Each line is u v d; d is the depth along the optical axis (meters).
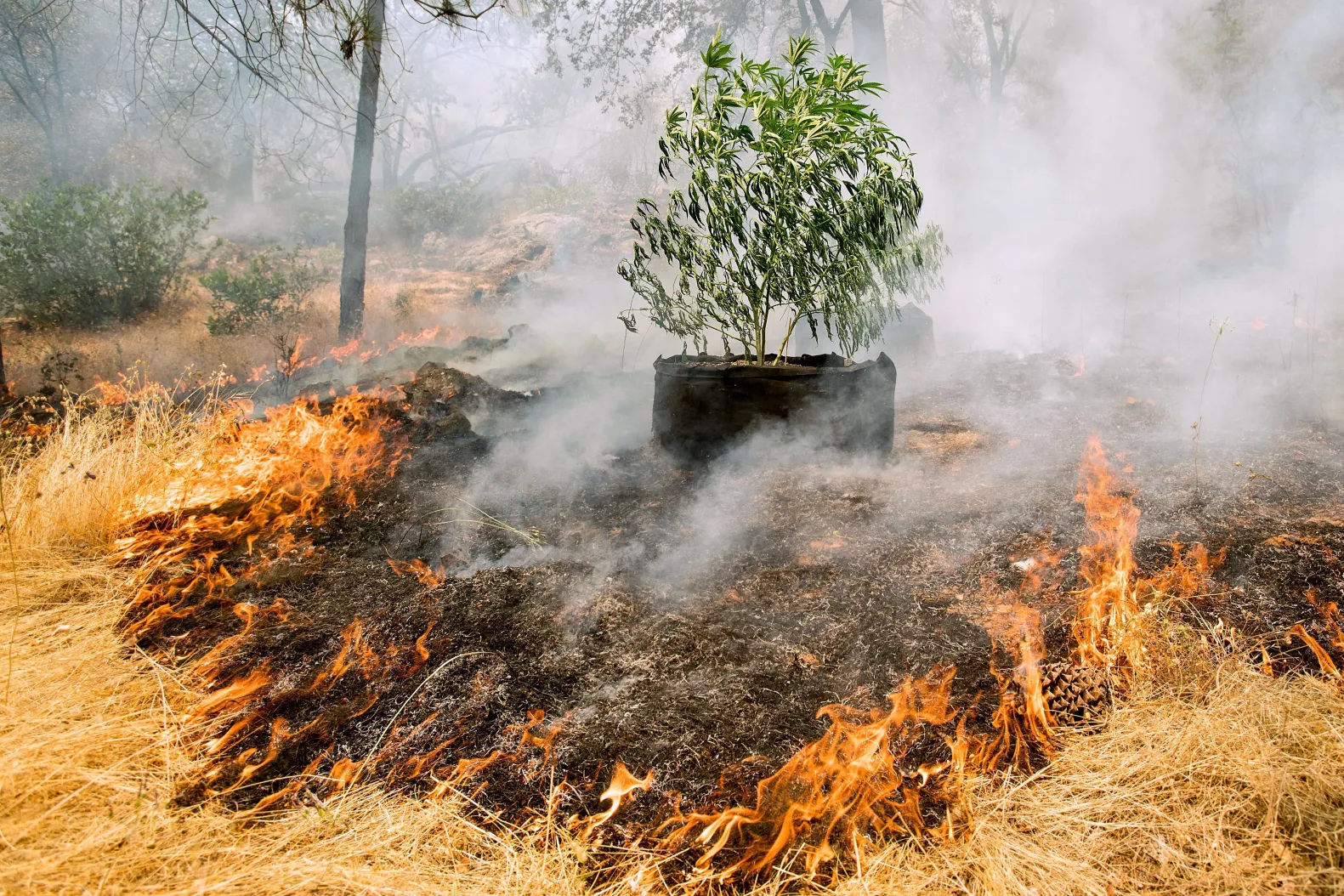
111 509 3.80
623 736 2.29
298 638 2.84
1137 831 1.88
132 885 1.77
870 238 4.30
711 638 2.78
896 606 2.96
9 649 2.62
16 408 5.48
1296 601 2.79
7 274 11.36
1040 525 3.60
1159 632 2.53
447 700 2.48
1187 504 3.71
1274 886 1.67
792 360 5.02
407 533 3.80
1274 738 2.06
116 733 2.29
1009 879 1.77
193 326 11.80
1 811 1.91
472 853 1.93
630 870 1.87
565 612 2.99
